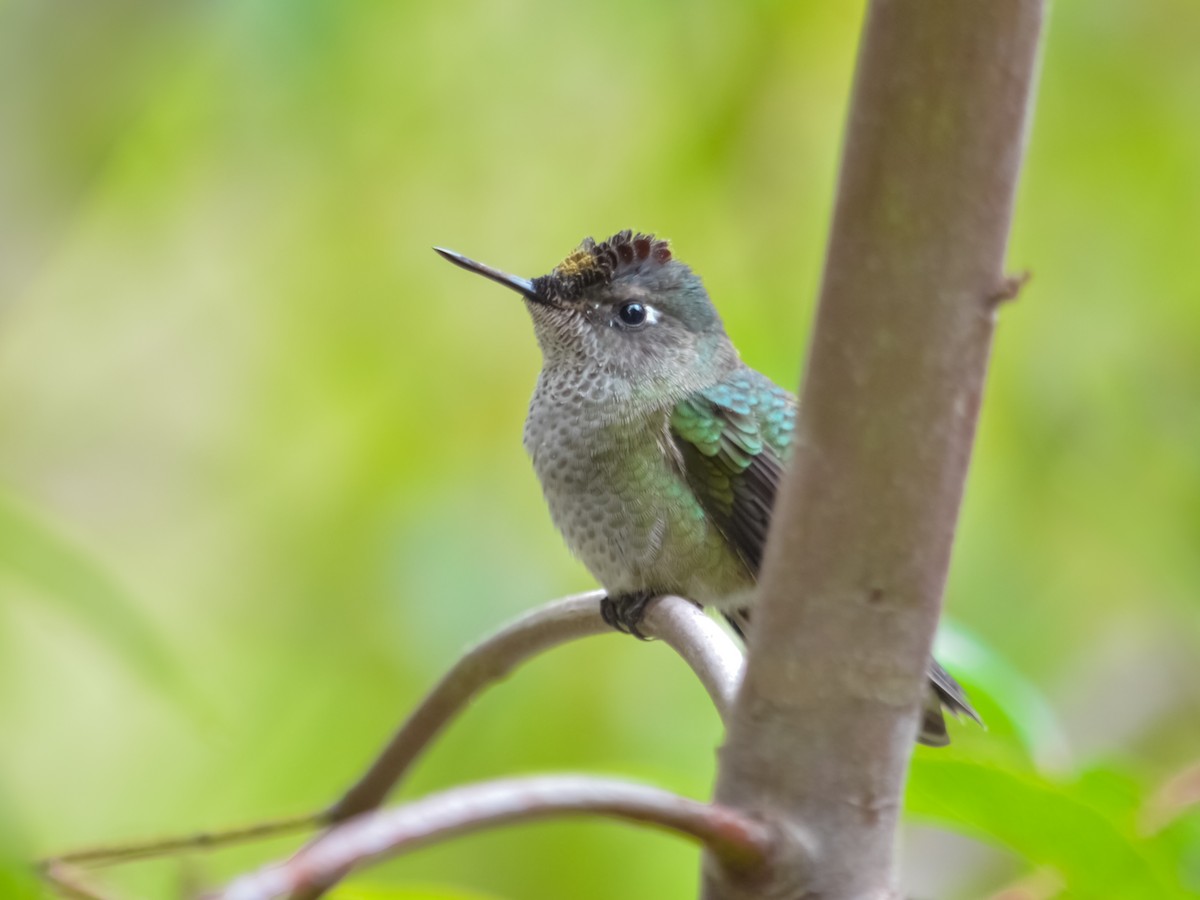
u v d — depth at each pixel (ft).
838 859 9.87
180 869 11.42
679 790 19.29
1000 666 19.83
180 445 36.22
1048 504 35.19
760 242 35.27
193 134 35.01
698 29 35.40
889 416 9.69
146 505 35.63
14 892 13.43
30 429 36.06
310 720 33.01
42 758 32.50
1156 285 36.19
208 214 36.09
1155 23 35.94
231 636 34.22
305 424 35.99
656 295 26.32
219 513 35.58
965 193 9.41
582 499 25.49
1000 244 9.55
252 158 35.22
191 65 33.22
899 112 9.36
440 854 32.30
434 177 36.06
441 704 16.74
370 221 36.09
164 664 18.16
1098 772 16.14
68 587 17.87
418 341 35.83
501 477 34.40
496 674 16.51
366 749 32.48
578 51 35.99
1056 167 36.37
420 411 35.32
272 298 36.60
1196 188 36.19
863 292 9.61
